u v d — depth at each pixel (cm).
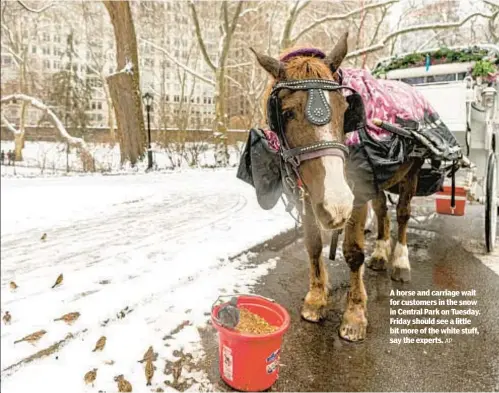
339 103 231
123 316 333
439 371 256
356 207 283
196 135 2108
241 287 391
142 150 1697
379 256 436
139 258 473
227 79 2688
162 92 2903
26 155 2405
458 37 1038
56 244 544
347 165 262
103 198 902
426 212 695
